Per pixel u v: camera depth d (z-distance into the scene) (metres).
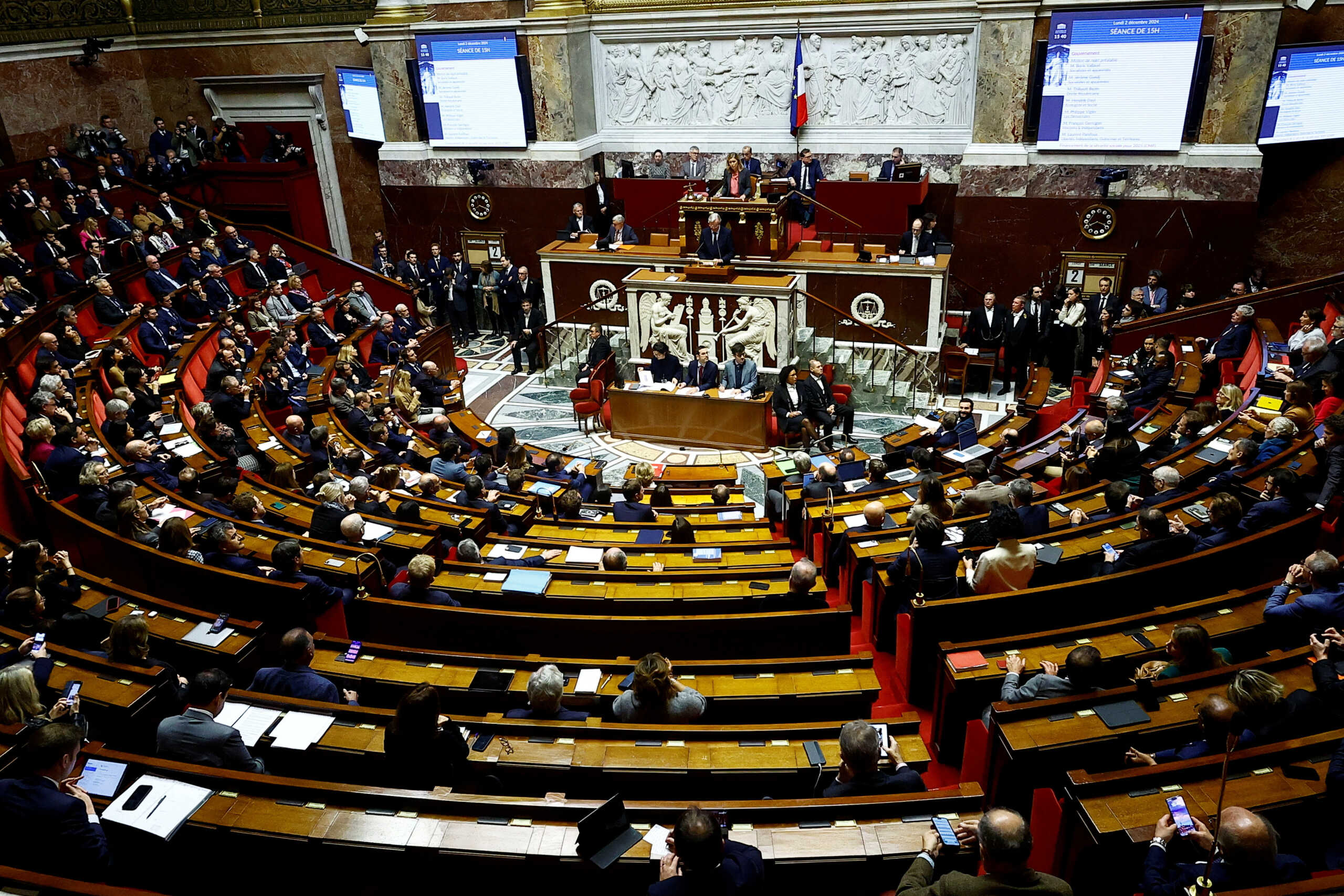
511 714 5.52
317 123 21.73
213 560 7.45
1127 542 7.49
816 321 17.14
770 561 8.02
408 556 8.08
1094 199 16.75
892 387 16.08
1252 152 15.70
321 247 22.45
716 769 4.91
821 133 19.03
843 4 17.77
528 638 6.92
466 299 20.08
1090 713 4.99
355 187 22.27
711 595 7.18
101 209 18.17
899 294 16.56
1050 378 14.24
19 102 19.83
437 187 20.89
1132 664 5.72
